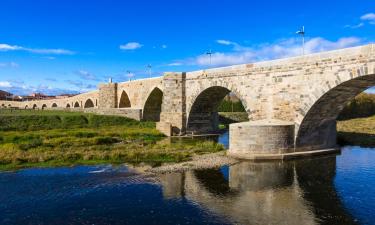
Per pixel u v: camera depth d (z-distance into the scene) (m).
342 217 27.56
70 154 49.31
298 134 50.12
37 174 40.81
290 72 51.22
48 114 94.62
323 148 53.69
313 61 47.69
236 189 34.94
